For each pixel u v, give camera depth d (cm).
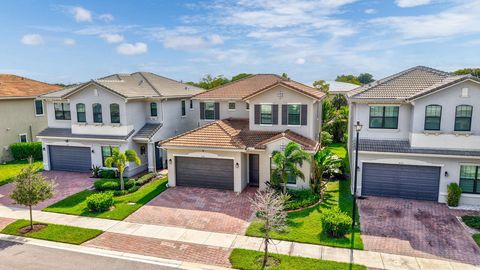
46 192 1669
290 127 2298
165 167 2845
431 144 1880
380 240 1478
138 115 2714
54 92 2967
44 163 2817
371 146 1991
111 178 2531
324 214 1580
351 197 2030
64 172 2753
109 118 2597
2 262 1347
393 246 1423
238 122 2645
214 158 2202
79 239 1536
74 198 2098
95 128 2647
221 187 2225
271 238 1511
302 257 1339
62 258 1376
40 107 3491
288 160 1900
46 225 1702
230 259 1343
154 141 2670
